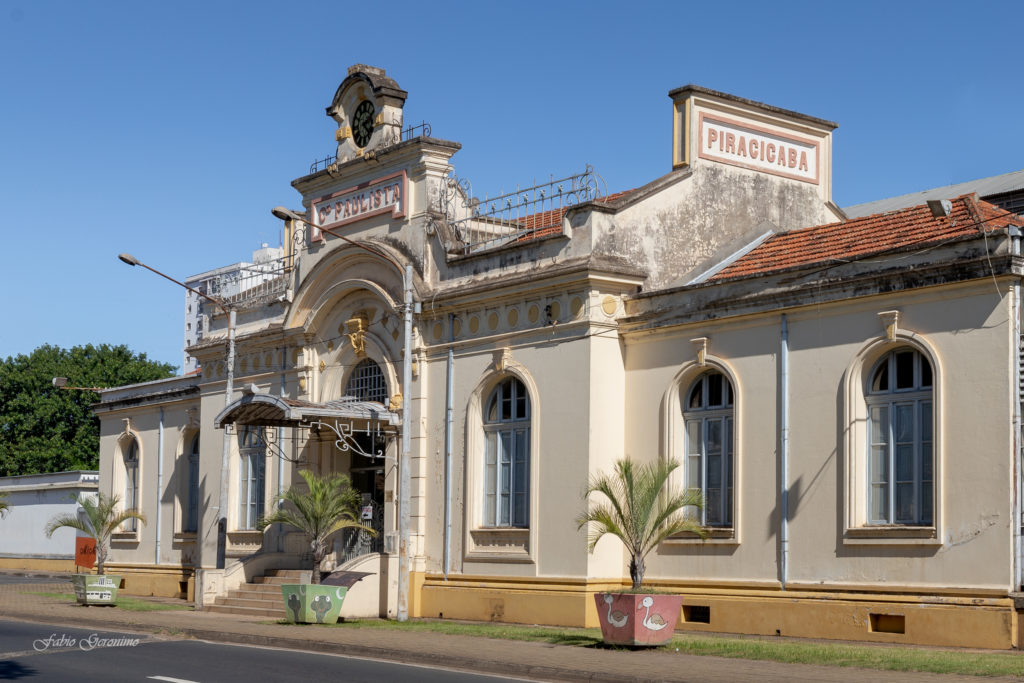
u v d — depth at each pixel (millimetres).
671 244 26391
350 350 31047
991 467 19328
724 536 23141
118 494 41656
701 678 16078
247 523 34281
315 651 21438
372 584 27516
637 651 19672
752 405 22891
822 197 29500
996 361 19391
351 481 31219
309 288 32000
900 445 20797
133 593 39969
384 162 30188
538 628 24156
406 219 29375
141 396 40594
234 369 35219
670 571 24094
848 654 18250
